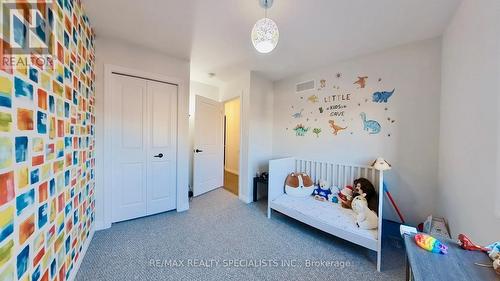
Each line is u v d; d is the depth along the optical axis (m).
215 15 1.71
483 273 0.73
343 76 2.62
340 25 1.82
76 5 1.47
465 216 1.34
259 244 2.00
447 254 0.85
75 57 1.47
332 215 2.09
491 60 1.07
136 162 2.46
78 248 1.58
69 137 1.36
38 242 0.95
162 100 2.62
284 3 1.53
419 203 2.06
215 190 3.82
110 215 2.28
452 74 1.63
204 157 3.63
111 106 2.24
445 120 1.78
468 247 0.87
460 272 0.74
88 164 1.88
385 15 1.66
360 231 1.78
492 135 1.05
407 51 2.13
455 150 1.54
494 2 1.05
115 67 2.21
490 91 1.08
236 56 2.57
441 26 1.78
